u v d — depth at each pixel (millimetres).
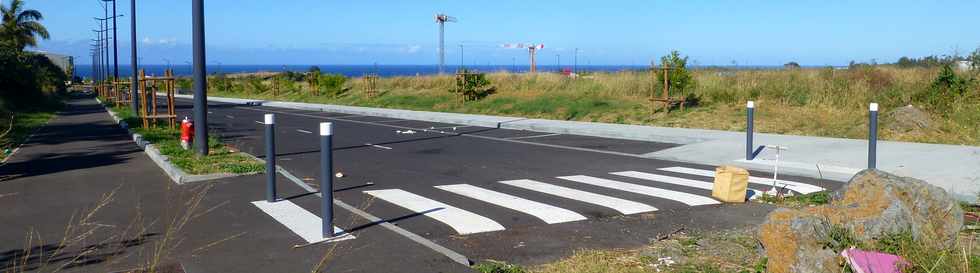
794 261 5547
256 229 7961
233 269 6324
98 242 7375
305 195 10297
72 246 7207
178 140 17594
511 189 11102
